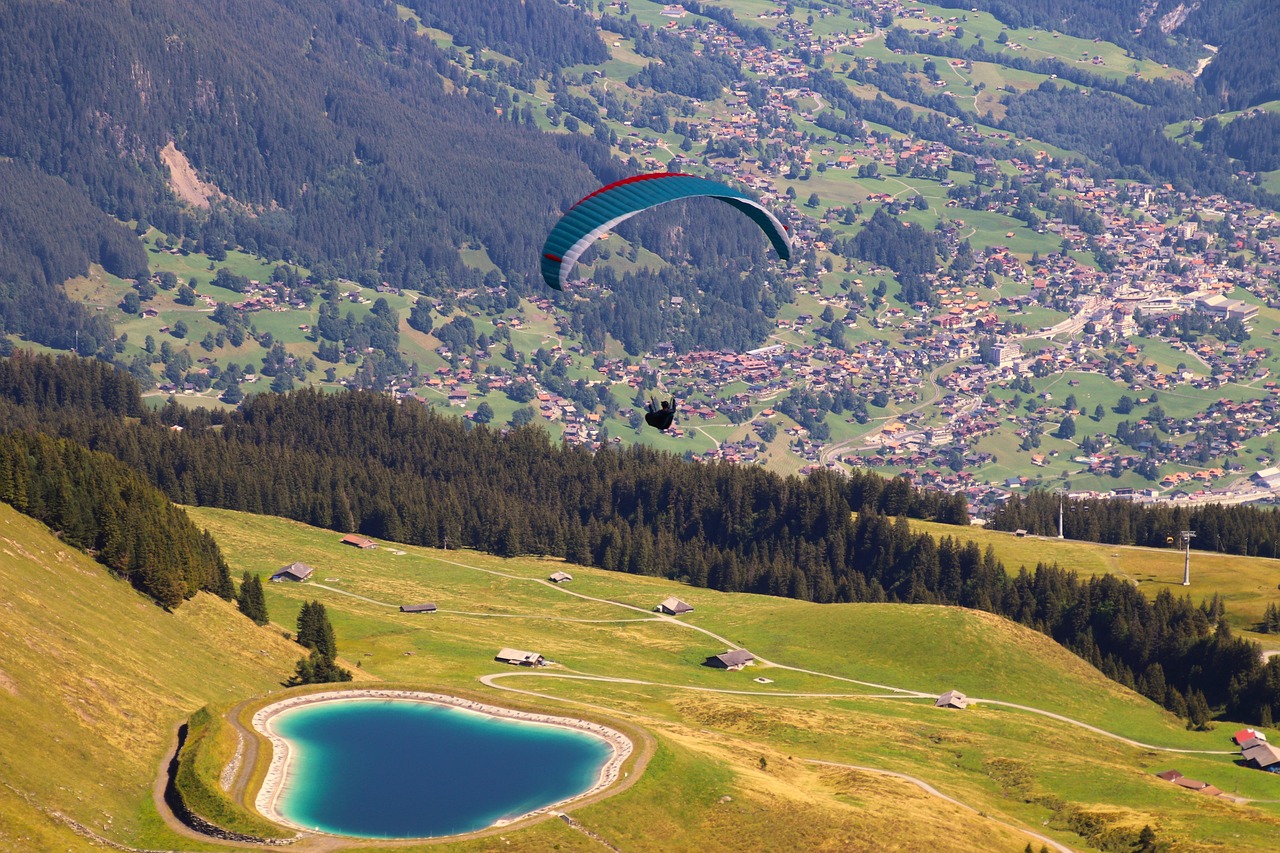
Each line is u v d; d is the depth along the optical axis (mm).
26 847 179250
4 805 185000
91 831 190500
